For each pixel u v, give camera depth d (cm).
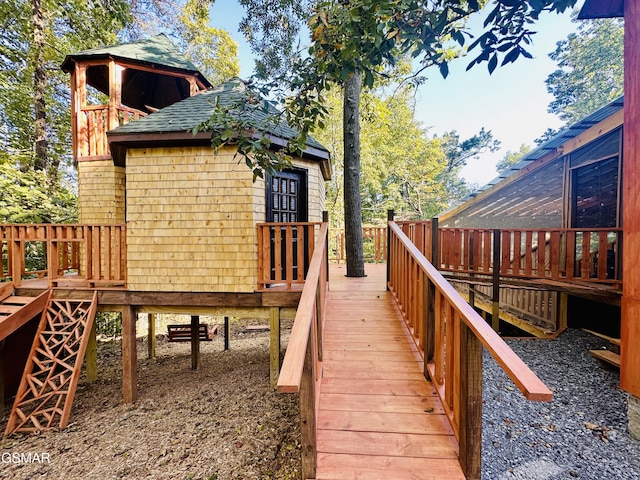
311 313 190
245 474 292
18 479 312
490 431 306
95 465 325
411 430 205
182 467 311
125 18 964
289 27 714
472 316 165
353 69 249
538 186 712
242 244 461
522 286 522
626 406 330
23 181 789
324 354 306
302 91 284
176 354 735
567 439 290
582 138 504
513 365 126
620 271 453
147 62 654
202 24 1475
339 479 171
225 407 438
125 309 473
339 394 244
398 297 425
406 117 1819
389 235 510
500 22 202
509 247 519
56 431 395
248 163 300
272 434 358
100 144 657
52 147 1078
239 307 470
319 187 636
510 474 253
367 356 302
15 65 927
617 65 1706
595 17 318
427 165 2053
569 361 427
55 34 959
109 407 459
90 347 556
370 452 187
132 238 471
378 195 2030
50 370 426
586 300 511
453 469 175
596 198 533
